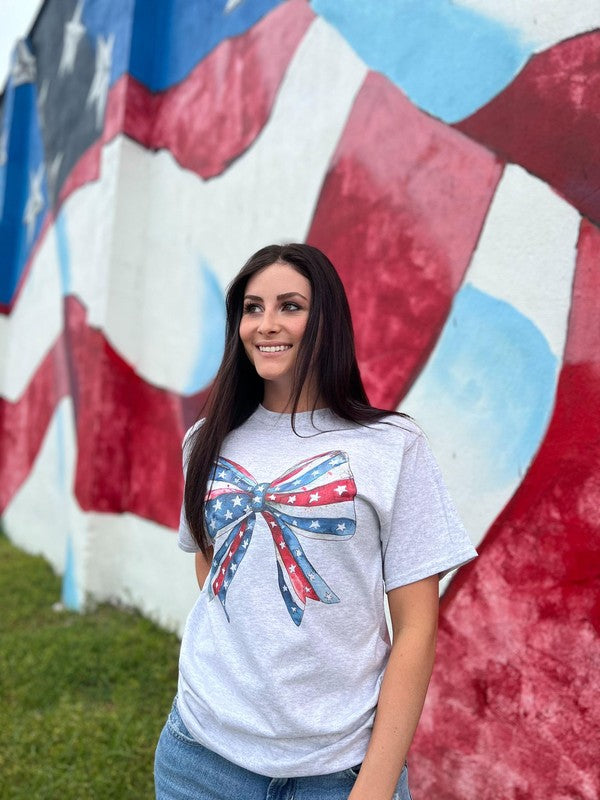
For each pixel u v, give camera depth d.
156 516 3.97
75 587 4.29
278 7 3.32
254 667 1.20
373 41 2.72
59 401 5.61
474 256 2.21
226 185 3.61
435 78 2.41
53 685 3.14
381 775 1.11
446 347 2.29
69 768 2.50
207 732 1.25
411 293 2.45
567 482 1.87
